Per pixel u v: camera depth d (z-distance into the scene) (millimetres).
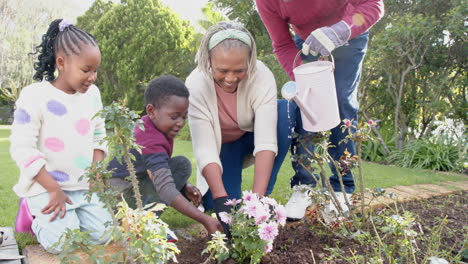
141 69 15758
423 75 7148
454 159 5832
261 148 2127
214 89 2176
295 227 2281
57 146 2023
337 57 2381
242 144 2570
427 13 7156
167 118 2035
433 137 6688
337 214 2162
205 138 2145
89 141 2143
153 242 1286
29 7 24891
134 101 15672
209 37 2033
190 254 1888
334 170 2561
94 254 1324
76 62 1931
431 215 2596
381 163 6816
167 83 2055
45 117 1983
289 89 1913
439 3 7020
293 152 2580
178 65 16250
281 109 2393
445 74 6973
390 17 7570
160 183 1946
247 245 1633
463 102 6969
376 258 1616
